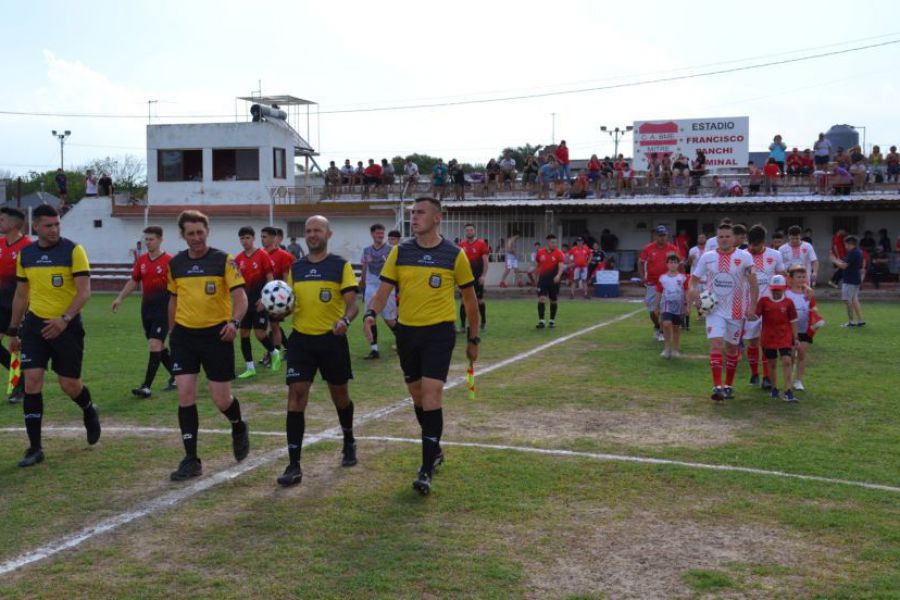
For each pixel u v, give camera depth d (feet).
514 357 43.37
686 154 129.18
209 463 23.49
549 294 57.26
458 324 61.72
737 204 99.55
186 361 22.36
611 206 101.96
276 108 123.54
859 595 14.69
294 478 21.25
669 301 42.32
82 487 21.35
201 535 17.87
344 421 22.94
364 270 45.01
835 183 101.45
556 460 23.39
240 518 18.89
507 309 74.02
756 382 34.76
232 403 22.94
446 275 21.20
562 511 19.16
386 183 117.19
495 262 103.55
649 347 47.01
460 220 103.81
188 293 22.38
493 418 28.89
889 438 25.62
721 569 15.90
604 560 16.38
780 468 22.41
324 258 22.41
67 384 24.57
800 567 15.94
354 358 43.75
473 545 17.15
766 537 17.48
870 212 103.35
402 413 29.86
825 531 17.76
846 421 28.07
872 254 96.22
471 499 20.02
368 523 18.45
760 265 34.19
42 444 25.96
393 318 43.32
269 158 117.50
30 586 15.38
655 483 21.17
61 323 23.81
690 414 29.40
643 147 130.72
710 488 20.71
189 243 22.49
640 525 18.24
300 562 16.34
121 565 16.33
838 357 42.34
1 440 26.55
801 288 32.86
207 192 118.62
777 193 104.63
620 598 14.71
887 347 45.98
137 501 20.17
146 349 48.44
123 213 119.34
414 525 18.30
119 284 110.42
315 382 36.17
